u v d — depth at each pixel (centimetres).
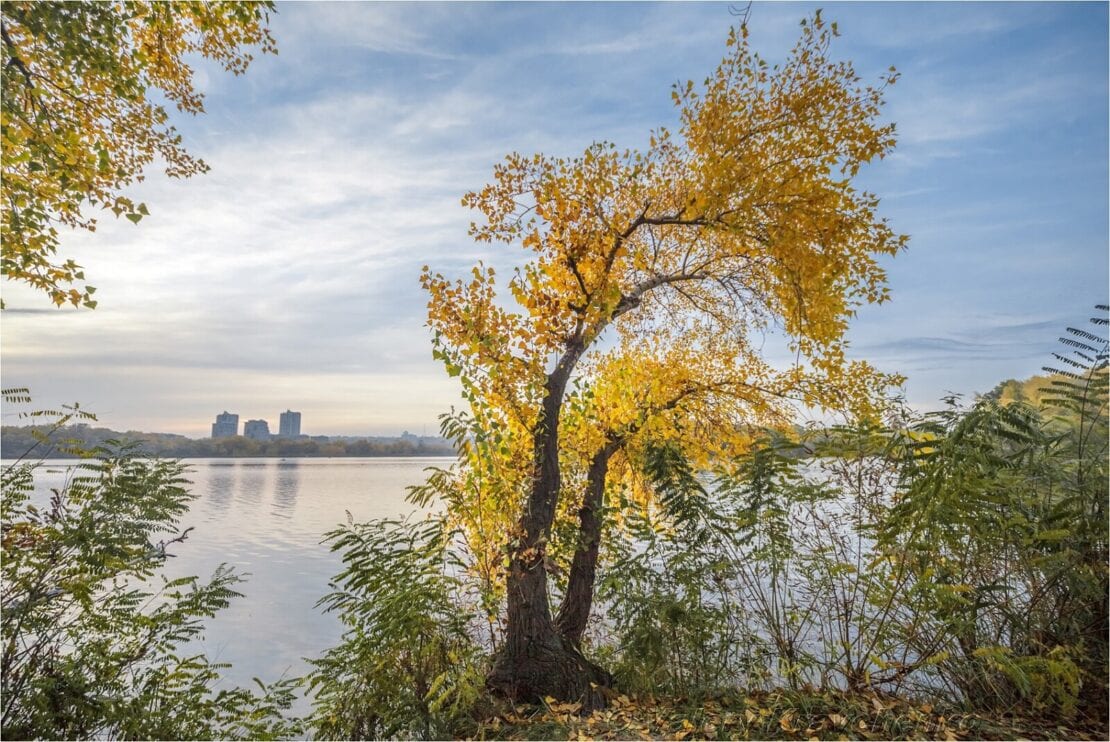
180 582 499
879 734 391
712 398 934
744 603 546
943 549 476
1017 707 431
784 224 715
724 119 742
